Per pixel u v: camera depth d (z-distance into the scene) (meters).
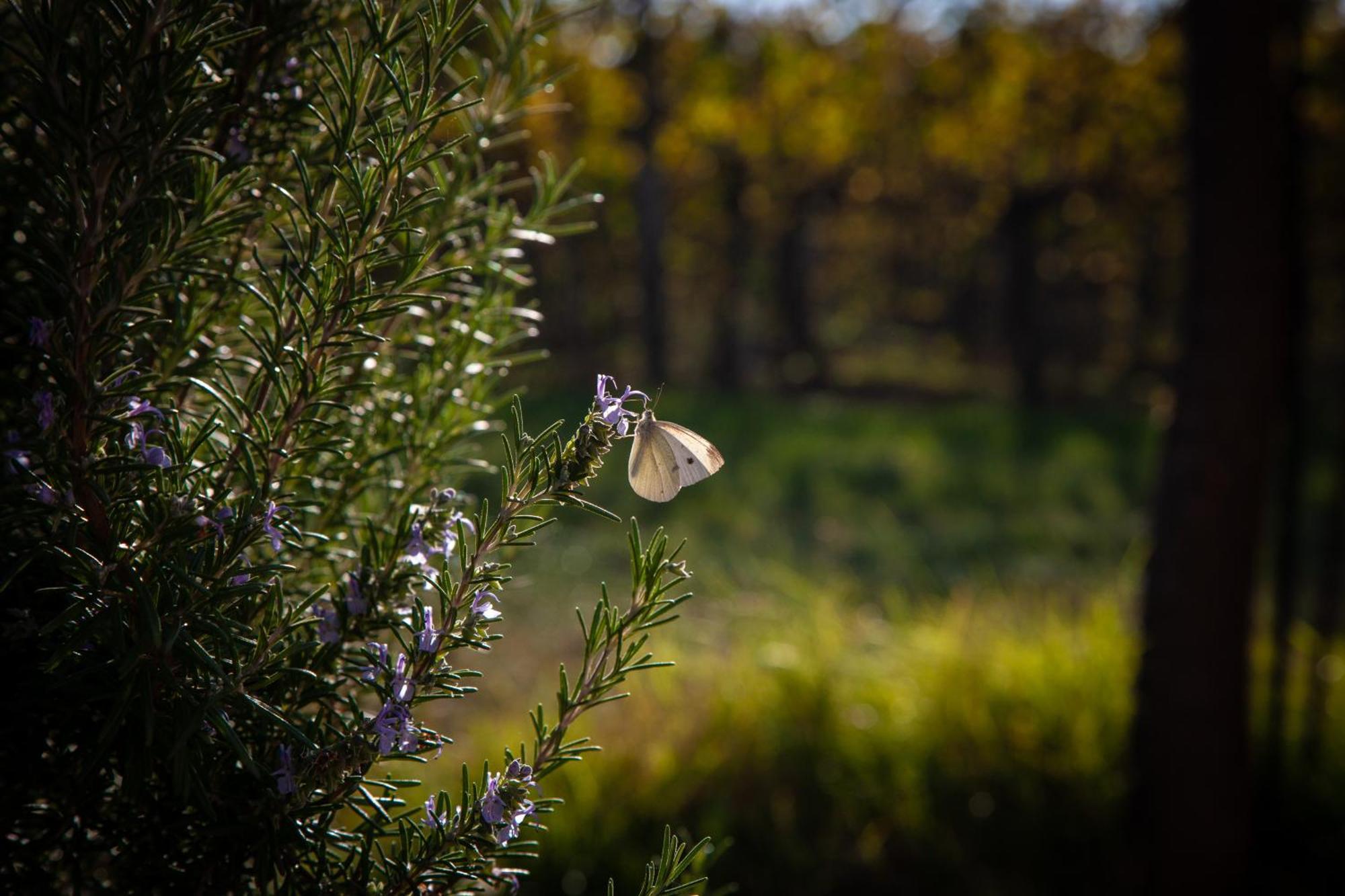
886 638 6.22
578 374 26.31
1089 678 5.07
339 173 0.94
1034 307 26.75
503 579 0.99
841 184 28.88
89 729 0.97
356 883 0.98
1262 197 3.62
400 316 1.32
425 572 1.11
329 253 0.96
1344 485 4.63
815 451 15.88
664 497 1.55
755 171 28.30
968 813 4.48
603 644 1.05
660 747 4.73
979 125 22.72
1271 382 3.69
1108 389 28.41
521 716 4.97
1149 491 13.72
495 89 1.37
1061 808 4.41
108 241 0.91
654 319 25.89
